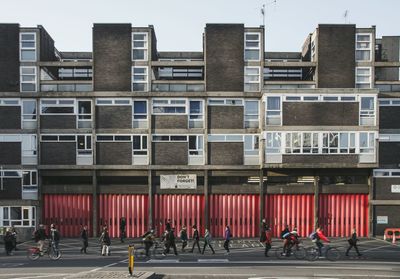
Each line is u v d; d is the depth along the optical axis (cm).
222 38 3597
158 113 3578
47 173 3559
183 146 3562
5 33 3556
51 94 3534
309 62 3606
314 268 2147
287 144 3441
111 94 3544
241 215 3600
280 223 3591
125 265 2272
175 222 3578
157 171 3584
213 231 3588
